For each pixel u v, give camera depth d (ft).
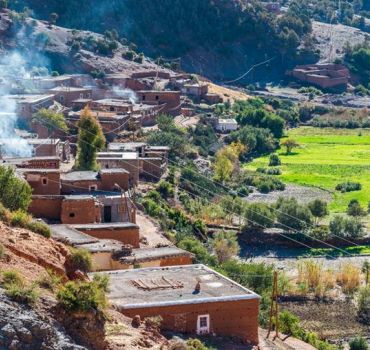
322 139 560.20
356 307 253.44
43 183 223.92
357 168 478.18
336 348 201.98
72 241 163.22
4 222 129.29
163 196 319.27
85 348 93.61
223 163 398.21
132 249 171.12
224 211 334.65
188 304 129.90
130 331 113.19
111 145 333.83
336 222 335.47
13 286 96.02
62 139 366.22
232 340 132.57
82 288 98.89
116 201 221.87
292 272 291.99
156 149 347.97
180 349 114.52
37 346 89.71
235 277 217.77
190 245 234.38
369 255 320.70
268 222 329.31
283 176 451.94
